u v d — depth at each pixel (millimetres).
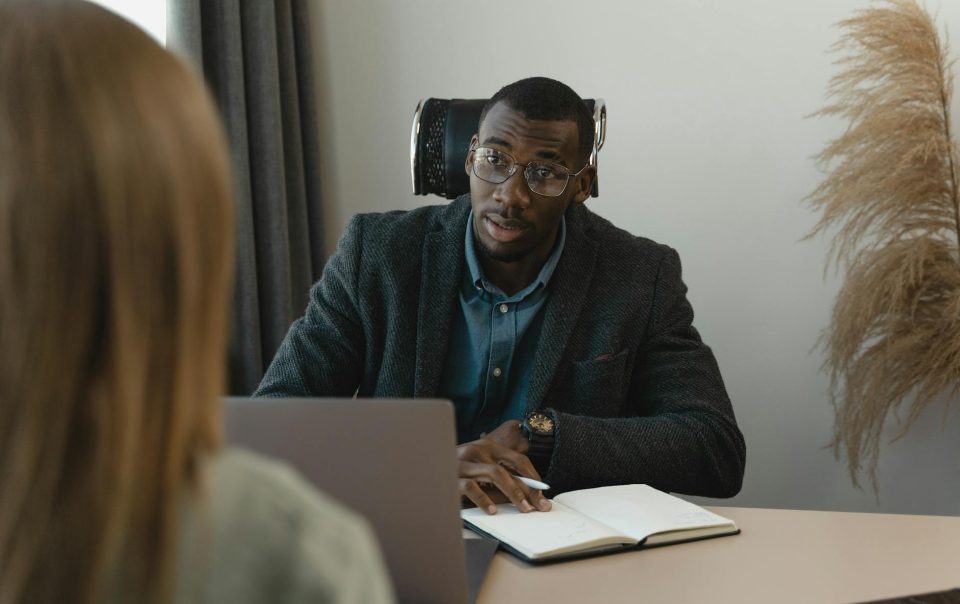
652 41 2561
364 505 991
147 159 387
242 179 2404
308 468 993
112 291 382
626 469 1518
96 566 386
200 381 415
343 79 2742
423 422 975
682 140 2564
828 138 2477
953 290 2225
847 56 2432
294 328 1854
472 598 1056
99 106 383
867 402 2283
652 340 1806
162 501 399
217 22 2398
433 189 1947
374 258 1801
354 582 408
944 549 1210
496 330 1756
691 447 1591
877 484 2498
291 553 409
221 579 406
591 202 2625
